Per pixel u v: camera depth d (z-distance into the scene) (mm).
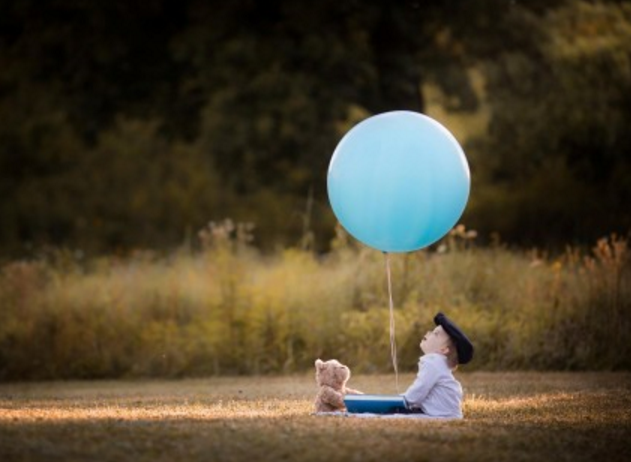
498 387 15727
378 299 20500
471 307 19953
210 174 42812
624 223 31016
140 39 33219
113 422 10180
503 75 34062
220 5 31938
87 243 42094
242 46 31422
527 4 32656
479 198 34188
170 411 11984
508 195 34062
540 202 33031
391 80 32781
